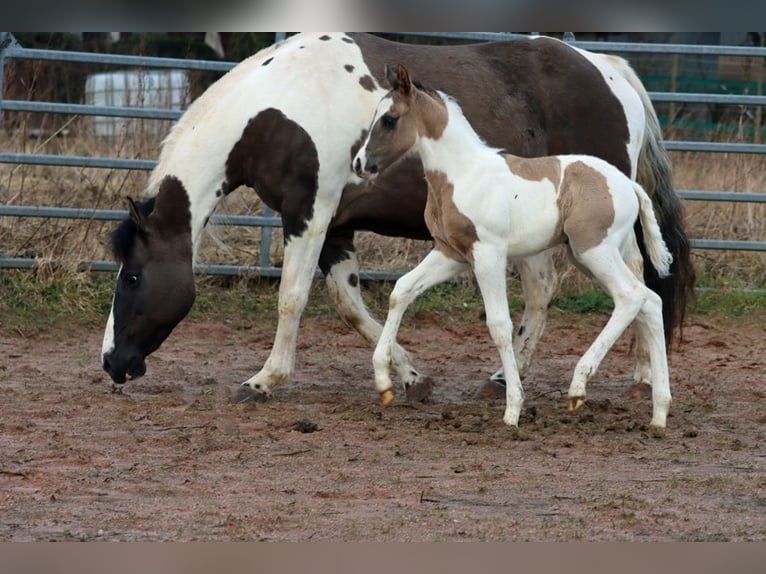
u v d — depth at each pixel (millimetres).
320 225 9812
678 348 13055
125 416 9062
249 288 14703
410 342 13320
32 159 13703
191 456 7832
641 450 8250
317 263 10000
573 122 10578
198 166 9773
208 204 9898
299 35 10344
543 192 8695
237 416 9148
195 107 10047
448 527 6344
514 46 10727
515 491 7094
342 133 9766
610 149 10617
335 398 10141
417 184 9984
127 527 6289
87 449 7945
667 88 22656
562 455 8039
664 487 7242
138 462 7645
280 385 10039
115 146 17000
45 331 12914
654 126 11141
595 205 8633
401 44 10445
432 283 9039
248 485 7141
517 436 8477
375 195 10016
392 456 7910
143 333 9703
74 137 18531
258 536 6145
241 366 11695
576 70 10617
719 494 7094
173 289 9680
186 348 12523
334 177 9789
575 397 8695
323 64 9906
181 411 9312
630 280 8773
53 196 15656
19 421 8750
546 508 6742
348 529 6281
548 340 13438
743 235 16219
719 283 15359
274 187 9812
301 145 9672
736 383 11328
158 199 9766
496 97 10359
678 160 18344
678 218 11008
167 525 6320
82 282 13891
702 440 8648
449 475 7438
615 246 8711
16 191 15641
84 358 11828
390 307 9062
